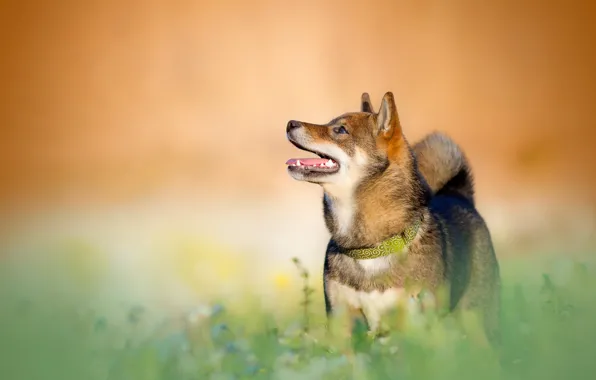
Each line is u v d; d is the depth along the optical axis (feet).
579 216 48.62
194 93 134.92
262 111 127.54
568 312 24.48
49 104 133.59
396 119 25.58
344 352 22.62
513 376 20.65
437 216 26.14
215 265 38.01
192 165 95.66
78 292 34.01
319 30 150.10
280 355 20.71
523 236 40.96
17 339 24.79
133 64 146.00
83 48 151.02
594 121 118.52
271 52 146.72
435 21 150.71
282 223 54.85
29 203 70.08
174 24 151.12
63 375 21.74
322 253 43.88
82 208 64.59
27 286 35.17
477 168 87.66
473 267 26.58
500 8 150.41
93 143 113.91
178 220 56.24
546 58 148.66
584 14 149.79
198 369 19.85
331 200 26.02
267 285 34.40
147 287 34.88
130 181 84.99
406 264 24.54
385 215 24.99
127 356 20.53
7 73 144.36
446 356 20.45
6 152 109.50
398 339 21.72
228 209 61.93
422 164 29.07
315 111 131.75
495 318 26.99
